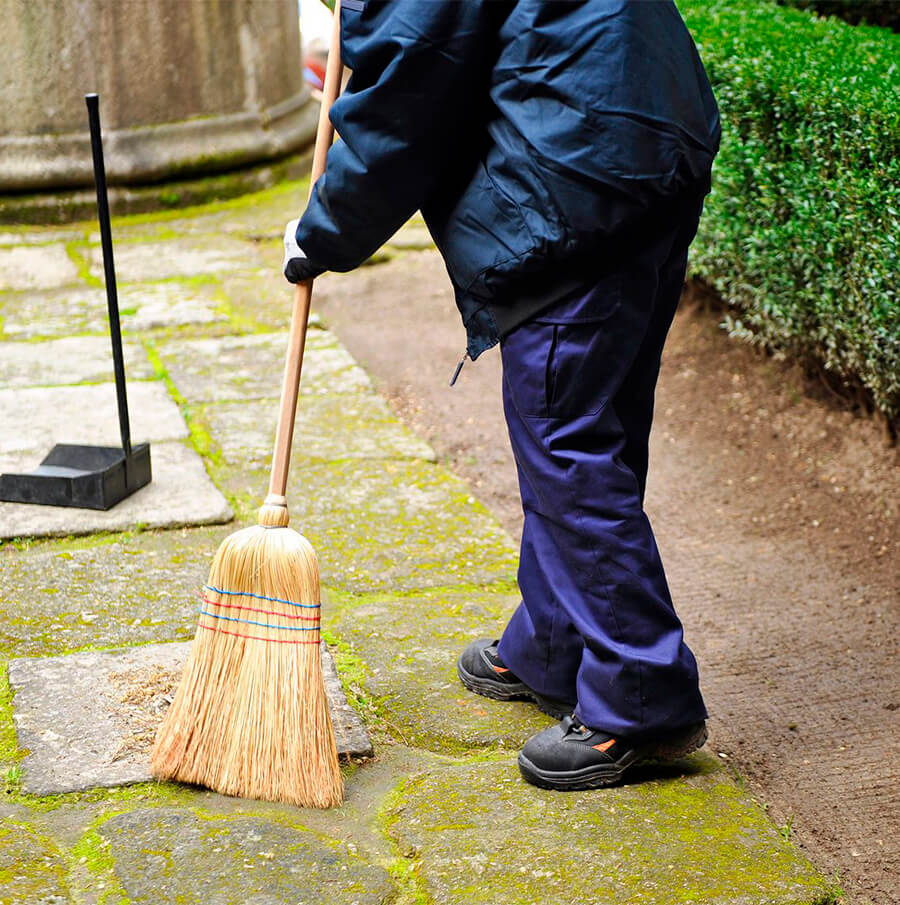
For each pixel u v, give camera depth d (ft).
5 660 8.97
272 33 24.93
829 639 10.06
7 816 7.22
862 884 7.32
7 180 22.22
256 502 11.90
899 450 12.98
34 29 21.74
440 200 7.36
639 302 7.12
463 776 7.72
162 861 6.79
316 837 7.09
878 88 11.75
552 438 7.27
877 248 11.48
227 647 7.55
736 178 13.55
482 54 6.71
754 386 14.98
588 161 6.64
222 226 22.62
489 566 10.82
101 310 17.93
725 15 15.85
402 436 13.69
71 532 11.06
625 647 7.41
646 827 7.20
